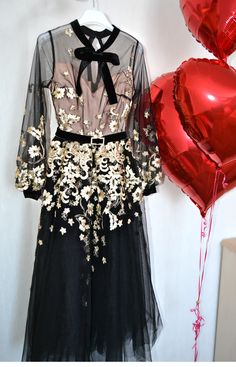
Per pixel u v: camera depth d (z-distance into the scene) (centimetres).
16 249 126
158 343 142
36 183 97
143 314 112
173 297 140
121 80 100
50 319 101
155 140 107
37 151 96
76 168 98
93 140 99
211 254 139
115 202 101
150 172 108
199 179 106
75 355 101
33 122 96
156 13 118
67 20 113
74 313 101
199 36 96
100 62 95
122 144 103
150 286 117
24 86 116
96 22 97
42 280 101
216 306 144
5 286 127
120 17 116
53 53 96
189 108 92
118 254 104
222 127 90
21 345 131
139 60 103
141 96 105
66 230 99
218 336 141
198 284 140
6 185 121
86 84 97
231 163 104
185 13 95
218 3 87
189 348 144
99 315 107
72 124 98
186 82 93
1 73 114
